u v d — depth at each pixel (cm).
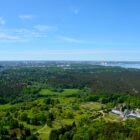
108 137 12731
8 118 17375
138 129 13538
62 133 14738
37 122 17100
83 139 13262
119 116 18738
